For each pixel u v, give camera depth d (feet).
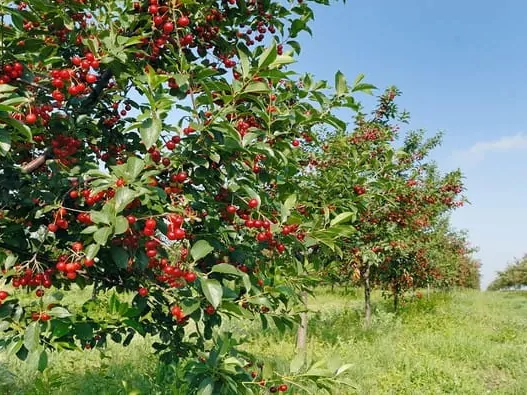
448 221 61.72
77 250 7.51
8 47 8.03
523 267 158.20
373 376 25.50
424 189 31.42
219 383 7.97
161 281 8.73
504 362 30.35
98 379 19.52
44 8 8.11
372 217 28.58
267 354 28.43
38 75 8.66
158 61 9.88
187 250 7.86
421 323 44.50
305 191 14.78
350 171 17.57
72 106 9.49
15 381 18.60
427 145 36.17
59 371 21.06
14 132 8.07
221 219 9.56
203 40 10.59
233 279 9.32
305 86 10.21
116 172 7.26
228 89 7.83
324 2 11.07
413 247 38.47
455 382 24.93
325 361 9.51
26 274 7.79
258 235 9.07
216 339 8.70
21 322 7.09
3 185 8.26
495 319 53.06
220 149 8.20
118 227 6.61
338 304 62.34
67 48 9.50
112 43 8.29
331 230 9.70
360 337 36.11
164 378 17.21
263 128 9.48
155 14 8.75
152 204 7.95
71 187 8.34
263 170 9.57
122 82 8.82
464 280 107.65
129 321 8.77
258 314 10.71
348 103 10.30
